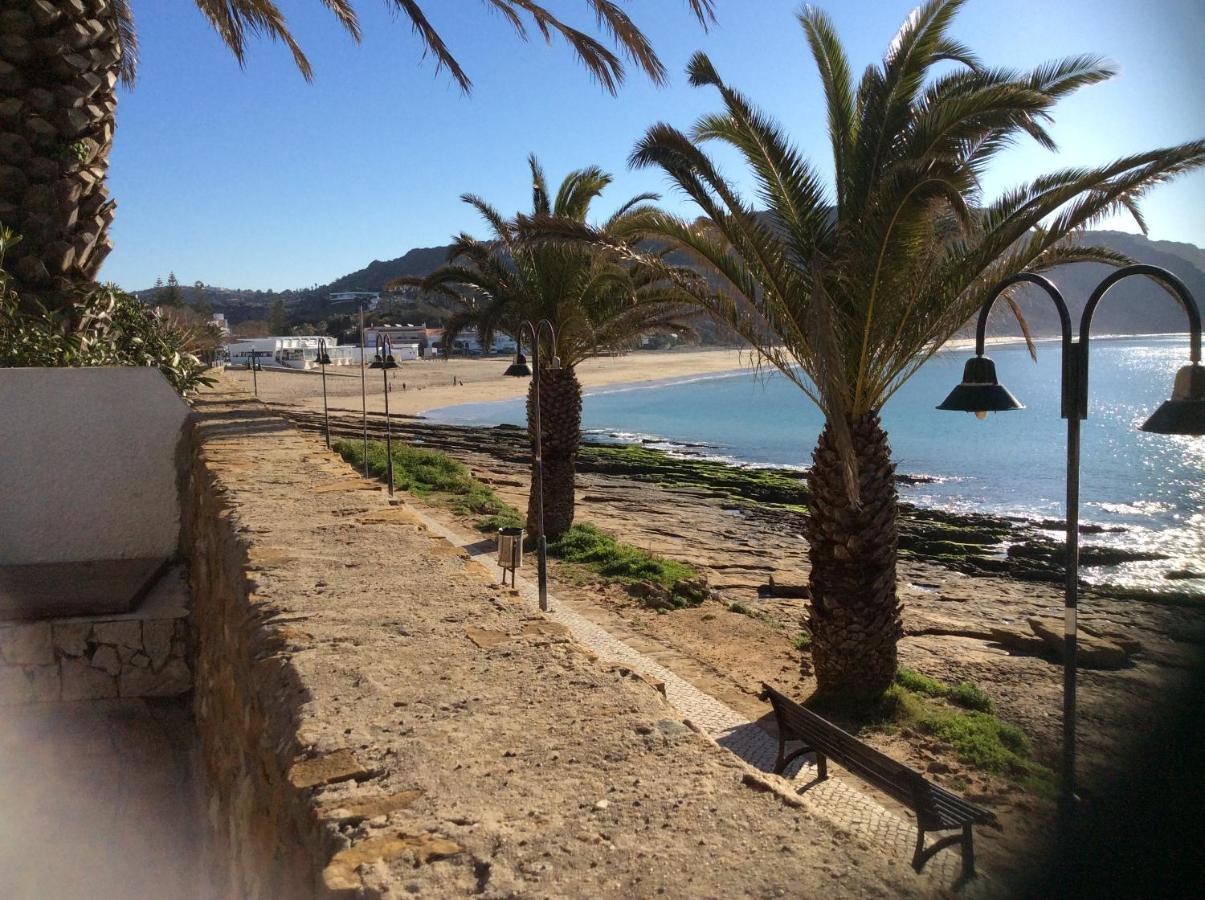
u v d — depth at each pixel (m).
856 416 9.09
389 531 4.96
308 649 3.18
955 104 7.59
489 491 24.48
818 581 9.49
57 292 8.98
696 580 15.27
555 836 2.00
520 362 14.74
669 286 14.73
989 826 6.39
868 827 6.46
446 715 2.67
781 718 7.41
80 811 4.93
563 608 12.89
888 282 8.14
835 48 8.95
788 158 8.52
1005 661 12.34
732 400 78.62
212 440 7.57
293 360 93.94
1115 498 29.12
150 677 5.75
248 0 9.83
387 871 1.84
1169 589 17.97
